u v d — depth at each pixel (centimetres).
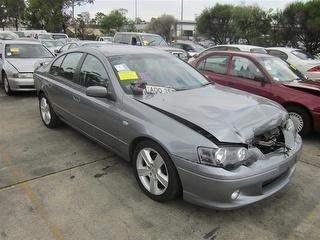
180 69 488
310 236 321
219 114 352
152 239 312
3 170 443
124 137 396
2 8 4600
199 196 321
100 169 448
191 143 317
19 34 2803
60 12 3916
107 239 311
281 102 599
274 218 348
